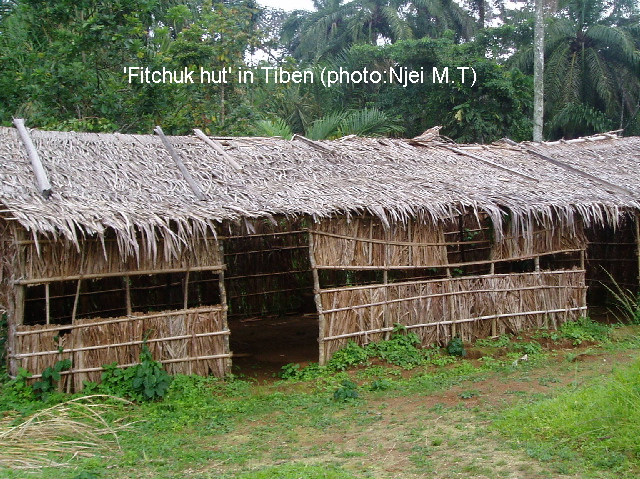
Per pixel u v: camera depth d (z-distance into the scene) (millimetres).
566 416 5660
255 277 12328
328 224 8680
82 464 5531
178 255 7922
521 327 9922
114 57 13672
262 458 5621
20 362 7211
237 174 9266
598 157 12773
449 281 9461
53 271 7375
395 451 5551
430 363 8852
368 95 22141
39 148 8742
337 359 8602
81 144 9211
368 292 8906
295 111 20531
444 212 9000
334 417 6770
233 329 11828
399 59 21078
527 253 9992
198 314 8000
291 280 12688
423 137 12477
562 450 5078
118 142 9547
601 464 4746
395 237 9156
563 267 11992
